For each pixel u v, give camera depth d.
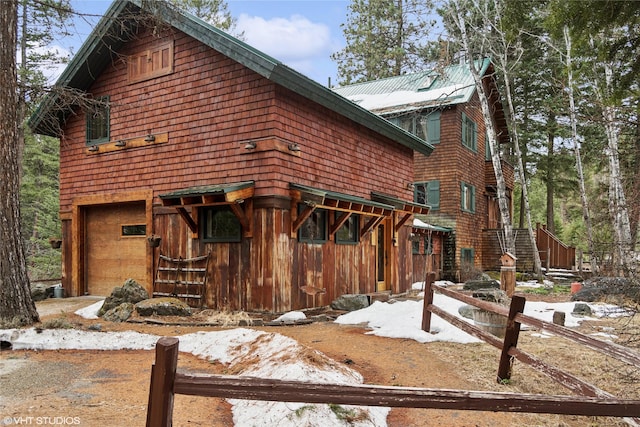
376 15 28.14
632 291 6.97
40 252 20.70
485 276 15.72
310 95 8.95
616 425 3.92
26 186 20.52
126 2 9.78
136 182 10.42
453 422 3.78
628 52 6.47
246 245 8.58
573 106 15.16
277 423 3.27
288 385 2.12
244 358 5.14
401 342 6.48
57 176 22.16
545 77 21.72
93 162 11.27
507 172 22.28
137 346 6.14
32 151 20.11
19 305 7.03
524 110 24.30
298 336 6.83
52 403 3.89
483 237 20.78
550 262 19.55
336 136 10.33
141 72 10.48
